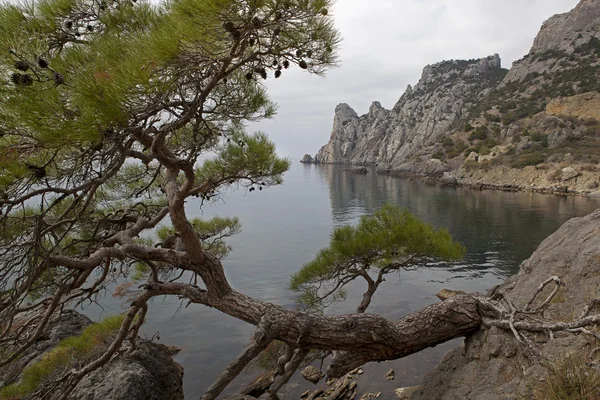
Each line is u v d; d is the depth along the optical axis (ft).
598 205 136.46
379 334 15.55
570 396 10.15
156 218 18.53
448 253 23.80
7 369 24.11
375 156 490.49
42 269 11.53
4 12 10.37
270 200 192.44
